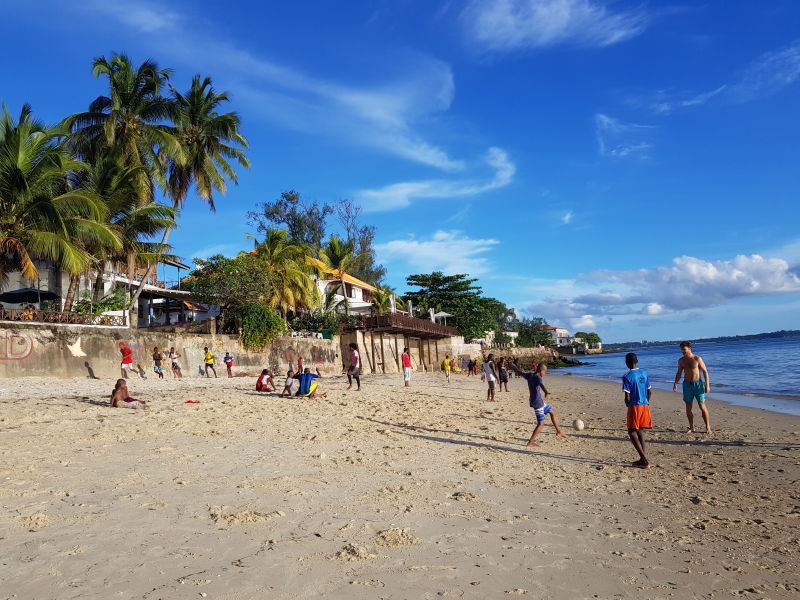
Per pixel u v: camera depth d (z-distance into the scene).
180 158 31.30
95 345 23.81
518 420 16.44
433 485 7.55
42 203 22.97
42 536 4.75
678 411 18.66
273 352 33.09
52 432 9.42
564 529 5.93
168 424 10.88
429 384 32.31
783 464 9.85
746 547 5.53
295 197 63.78
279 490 6.69
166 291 39.84
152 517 5.39
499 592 4.21
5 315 23.23
